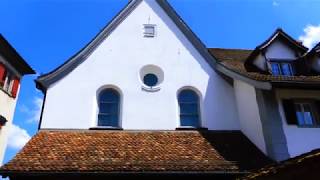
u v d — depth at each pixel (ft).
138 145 37.55
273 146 36.29
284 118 39.09
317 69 44.86
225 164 34.14
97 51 46.42
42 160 32.91
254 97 41.09
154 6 50.57
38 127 41.60
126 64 46.01
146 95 44.34
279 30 47.62
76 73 44.73
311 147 37.32
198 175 33.40
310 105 41.04
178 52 47.78
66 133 40.14
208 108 44.55
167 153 35.81
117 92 44.91
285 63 46.19
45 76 43.65
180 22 49.42
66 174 31.71
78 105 42.70
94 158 33.86
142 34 48.42
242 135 42.57
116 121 43.11
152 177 33.55
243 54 57.72
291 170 22.61
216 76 47.03
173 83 45.57
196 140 39.81
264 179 24.02
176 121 43.16
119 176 32.81
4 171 30.68
